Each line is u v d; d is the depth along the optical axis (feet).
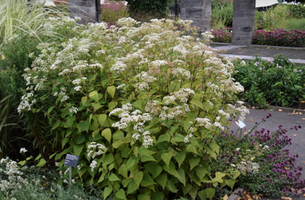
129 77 9.75
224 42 53.42
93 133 8.44
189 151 8.38
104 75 10.09
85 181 9.75
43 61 9.47
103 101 9.76
